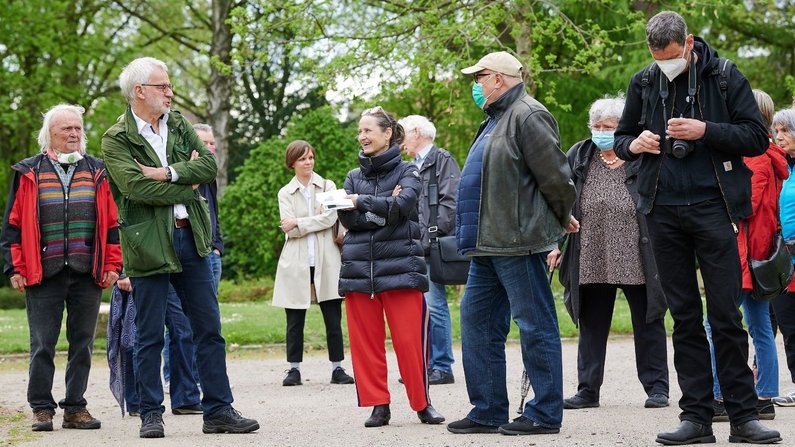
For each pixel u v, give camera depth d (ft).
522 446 17.08
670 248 17.30
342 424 20.80
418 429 19.63
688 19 65.87
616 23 66.95
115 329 22.36
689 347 17.30
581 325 23.40
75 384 21.34
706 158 16.88
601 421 20.30
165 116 19.90
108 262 21.67
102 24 97.50
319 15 54.85
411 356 20.30
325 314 29.48
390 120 20.90
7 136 92.58
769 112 21.91
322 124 79.66
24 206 21.36
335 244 29.71
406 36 54.80
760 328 20.66
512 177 17.97
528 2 53.67
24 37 89.25
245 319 46.03
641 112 17.76
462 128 73.67
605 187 23.57
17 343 39.91
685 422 17.20
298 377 28.99
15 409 24.31
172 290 23.86
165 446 17.99
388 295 20.35
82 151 22.06
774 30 83.41
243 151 104.27
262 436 19.11
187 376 23.81
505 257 18.20
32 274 21.07
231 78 101.09
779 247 19.21
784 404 23.32
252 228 80.48
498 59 18.45
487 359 18.97
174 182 19.04
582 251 23.27
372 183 20.79
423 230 27.78
